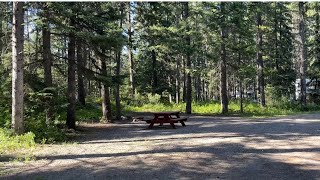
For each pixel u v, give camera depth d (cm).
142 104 3231
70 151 964
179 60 3734
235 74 2750
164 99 3547
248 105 3083
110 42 1386
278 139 1106
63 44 2372
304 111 2798
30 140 1071
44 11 1241
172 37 2444
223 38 2559
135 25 2448
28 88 1243
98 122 1964
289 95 3606
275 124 1617
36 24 1198
